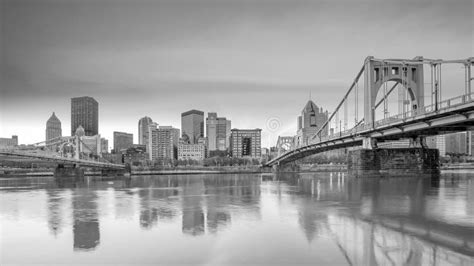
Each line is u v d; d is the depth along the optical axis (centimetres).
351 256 2302
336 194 5875
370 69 10438
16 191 7269
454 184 7362
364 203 4594
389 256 2289
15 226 3284
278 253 2386
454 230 2939
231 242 2644
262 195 6009
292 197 5572
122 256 2366
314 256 2311
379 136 9644
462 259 2217
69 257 2359
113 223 3394
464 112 6738
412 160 9856
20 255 2403
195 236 2839
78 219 3631
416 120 7725
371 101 10381
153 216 3778
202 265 2195
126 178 15162
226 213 3925
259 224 3266
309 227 3105
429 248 2436
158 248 2523
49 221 3528
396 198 5006
